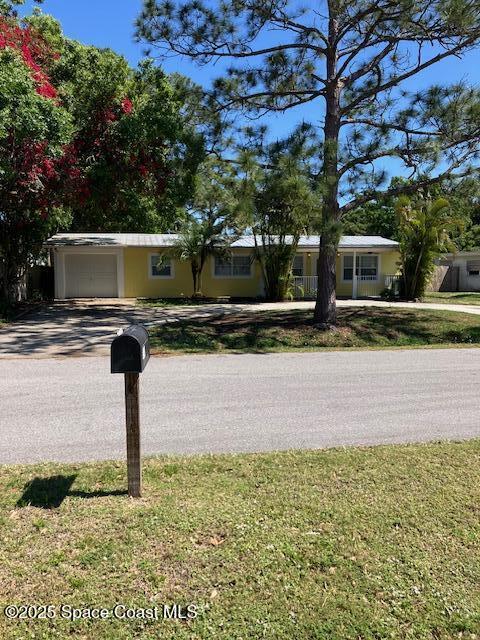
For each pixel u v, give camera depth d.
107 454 4.37
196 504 3.42
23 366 8.30
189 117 12.71
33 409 5.82
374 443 4.74
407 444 4.70
